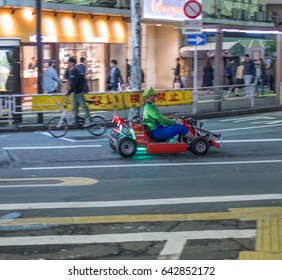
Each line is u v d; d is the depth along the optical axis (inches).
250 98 816.3
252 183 331.6
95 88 926.4
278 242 217.8
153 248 212.7
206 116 700.0
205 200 290.0
